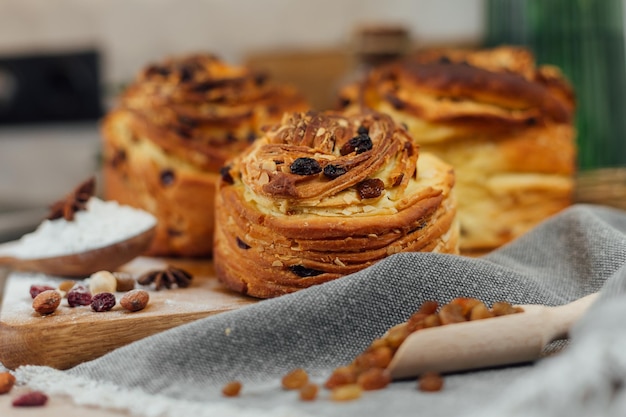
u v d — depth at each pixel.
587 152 1.00
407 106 0.69
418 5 1.11
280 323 0.51
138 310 0.55
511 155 0.69
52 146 1.22
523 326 0.49
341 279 0.52
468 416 0.43
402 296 0.52
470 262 0.54
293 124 0.60
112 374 0.50
